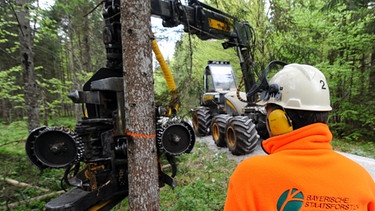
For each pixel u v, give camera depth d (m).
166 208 3.76
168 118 2.88
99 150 2.59
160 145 2.69
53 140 2.33
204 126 9.23
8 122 15.33
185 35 4.03
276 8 6.13
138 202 2.43
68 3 5.56
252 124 5.94
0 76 7.57
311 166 0.96
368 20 8.19
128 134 2.45
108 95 2.76
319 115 1.07
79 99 2.54
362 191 0.97
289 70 1.19
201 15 4.13
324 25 8.21
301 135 1.02
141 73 2.40
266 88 1.29
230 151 6.42
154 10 3.38
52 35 6.12
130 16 2.36
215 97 8.63
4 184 4.21
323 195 0.91
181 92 3.06
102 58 13.73
